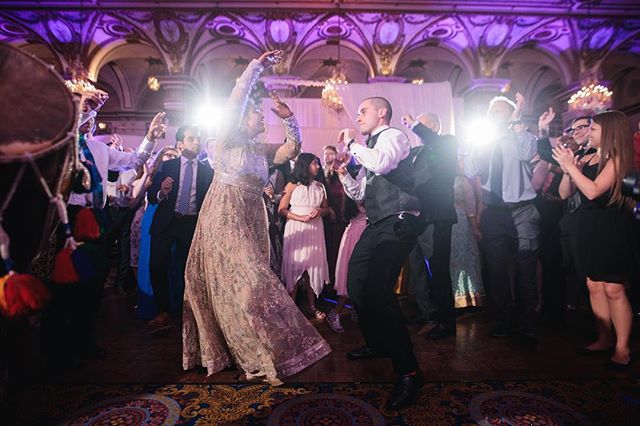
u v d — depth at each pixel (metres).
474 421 1.48
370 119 1.92
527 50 12.31
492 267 2.61
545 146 2.77
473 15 10.55
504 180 2.52
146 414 1.54
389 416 1.52
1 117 1.00
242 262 1.84
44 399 1.67
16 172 0.99
